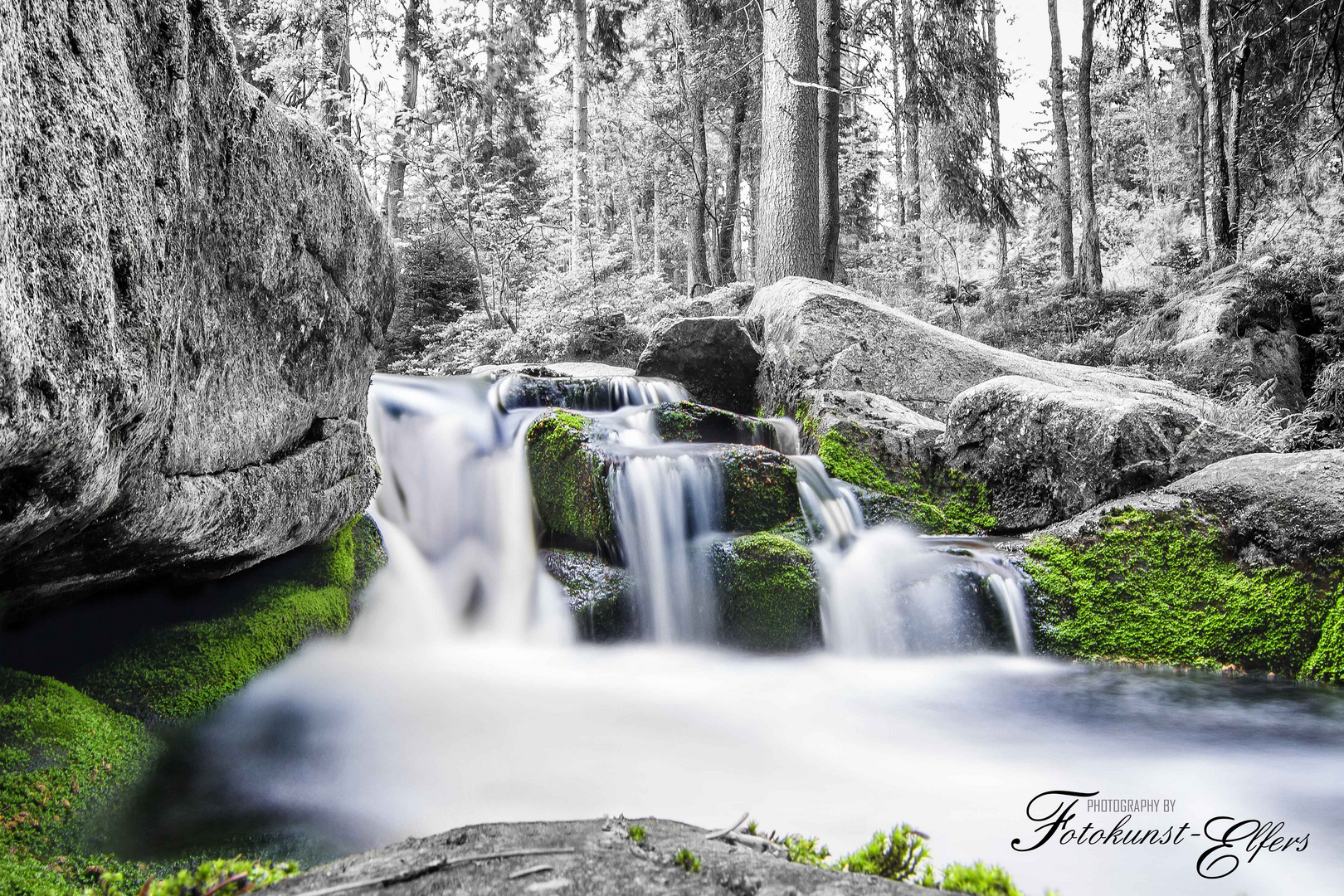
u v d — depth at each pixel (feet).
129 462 7.82
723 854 3.26
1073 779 11.39
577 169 59.57
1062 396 22.41
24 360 5.49
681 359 32.40
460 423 22.61
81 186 6.30
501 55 77.15
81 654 10.86
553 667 17.07
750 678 16.79
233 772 10.09
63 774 8.39
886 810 10.21
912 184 81.92
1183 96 85.56
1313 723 13.89
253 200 11.15
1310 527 17.04
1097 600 18.84
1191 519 18.48
